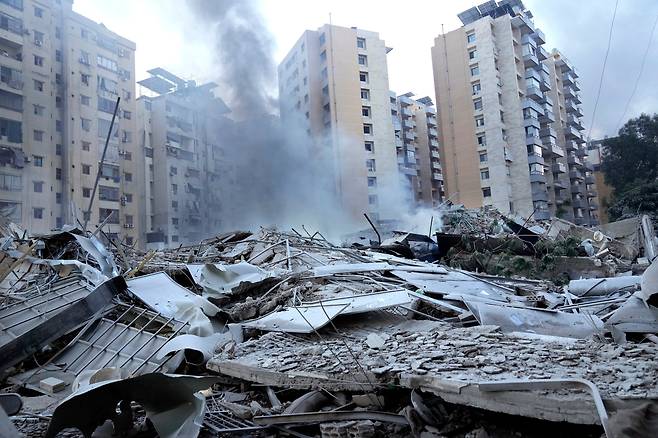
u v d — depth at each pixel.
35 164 29.53
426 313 6.89
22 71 29.48
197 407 3.71
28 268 9.62
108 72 35.38
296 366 4.39
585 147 60.72
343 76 41.44
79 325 6.30
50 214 30.11
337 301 6.85
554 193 48.38
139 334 6.29
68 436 3.93
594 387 2.73
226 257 12.26
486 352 4.05
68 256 10.52
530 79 44.53
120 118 36.09
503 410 2.98
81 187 32.31
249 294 9.06
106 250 10.41
